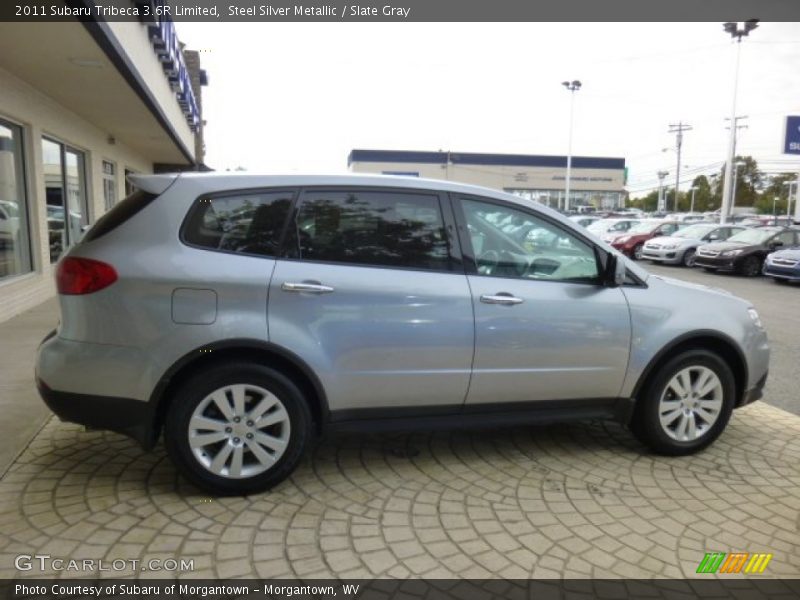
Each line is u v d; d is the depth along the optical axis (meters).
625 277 4.14
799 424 5.02
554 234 4.01
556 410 4.05
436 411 3.79
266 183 3.53
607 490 3.71
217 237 3.40
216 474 3.39
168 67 11.88
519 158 63.91
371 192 3.69
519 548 3.04
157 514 3.23
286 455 3.49
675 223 24.75
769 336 8.97
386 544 3.04
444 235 3.78
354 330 3.51
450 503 3.47
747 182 88.00
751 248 18.30
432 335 3.64
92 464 3.78
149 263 3.25
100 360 3.24
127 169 17.36
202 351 3.29
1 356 6.02
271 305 3.37
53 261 10.07
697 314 4.22
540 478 3.84
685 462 4.18
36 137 8.87
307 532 3.12
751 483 3.87
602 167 65.31
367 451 4.16
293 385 3.46
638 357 4.08
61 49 6.66
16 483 3.50
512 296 3.80
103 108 10.46
